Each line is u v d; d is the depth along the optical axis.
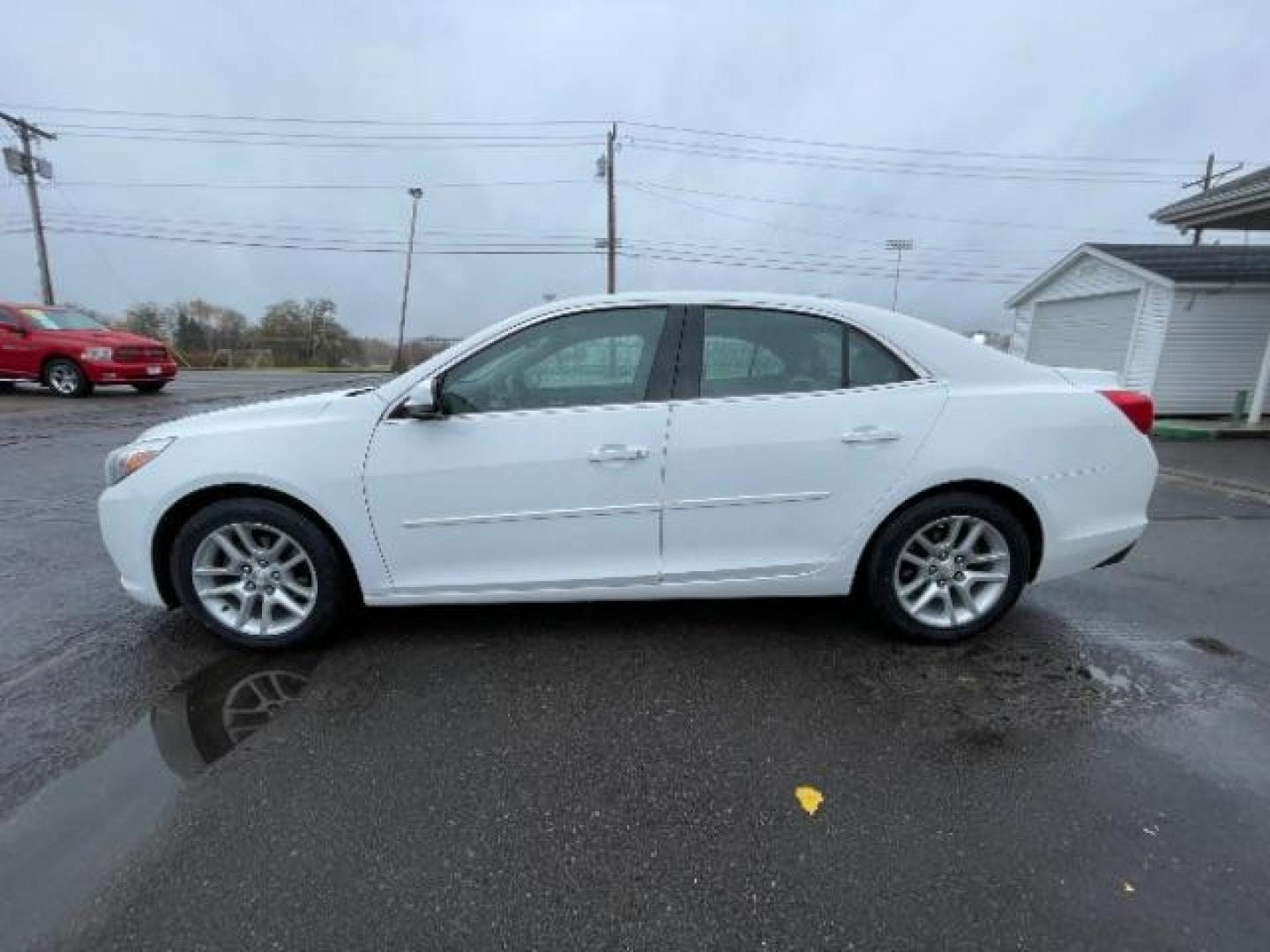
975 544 3.26
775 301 3.17
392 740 2.55
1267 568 4.61
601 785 2.32
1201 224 12.70
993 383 3.21
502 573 3.13
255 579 3.19
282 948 1.72
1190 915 1.80
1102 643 3.38
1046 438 3.16
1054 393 3.22
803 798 2.26
